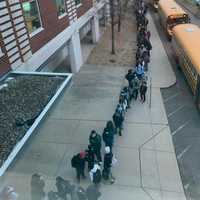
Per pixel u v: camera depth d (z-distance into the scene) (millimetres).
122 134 14805
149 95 18719
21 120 9250
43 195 10164
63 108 17516
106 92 19375
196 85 16594
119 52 26969
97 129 15305
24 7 13586
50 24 16672
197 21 36156
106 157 11203
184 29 22344
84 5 24781
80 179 11688
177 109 17078
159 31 33562
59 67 23156
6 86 11508
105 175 11547
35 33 14656
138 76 19062
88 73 22578
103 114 16703
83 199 9906
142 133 14875
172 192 11211
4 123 9141
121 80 21125
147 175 12070
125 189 11352
